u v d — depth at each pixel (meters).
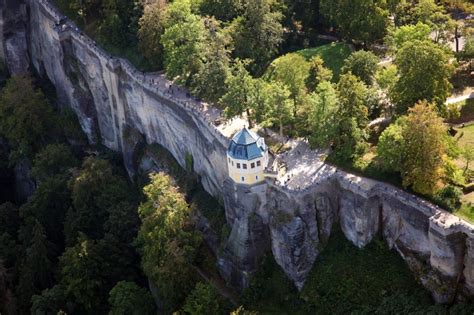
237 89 163.88
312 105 154.75
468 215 129.38
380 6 188.50
